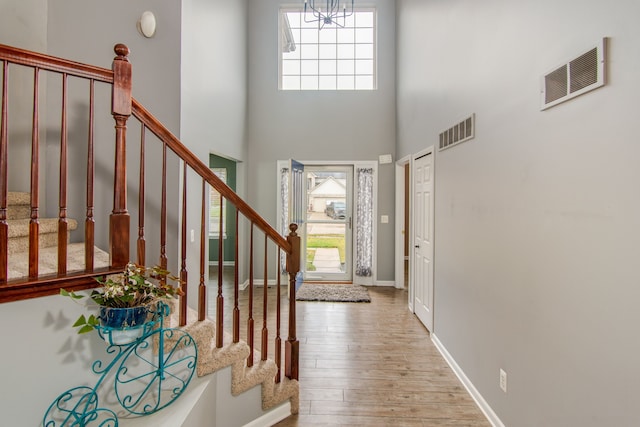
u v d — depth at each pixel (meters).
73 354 1.38
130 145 2.52
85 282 1.39
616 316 1.20
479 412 2.19
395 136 5.30
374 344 3.18
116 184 1.52
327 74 5.53
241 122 4.87
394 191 5.34
